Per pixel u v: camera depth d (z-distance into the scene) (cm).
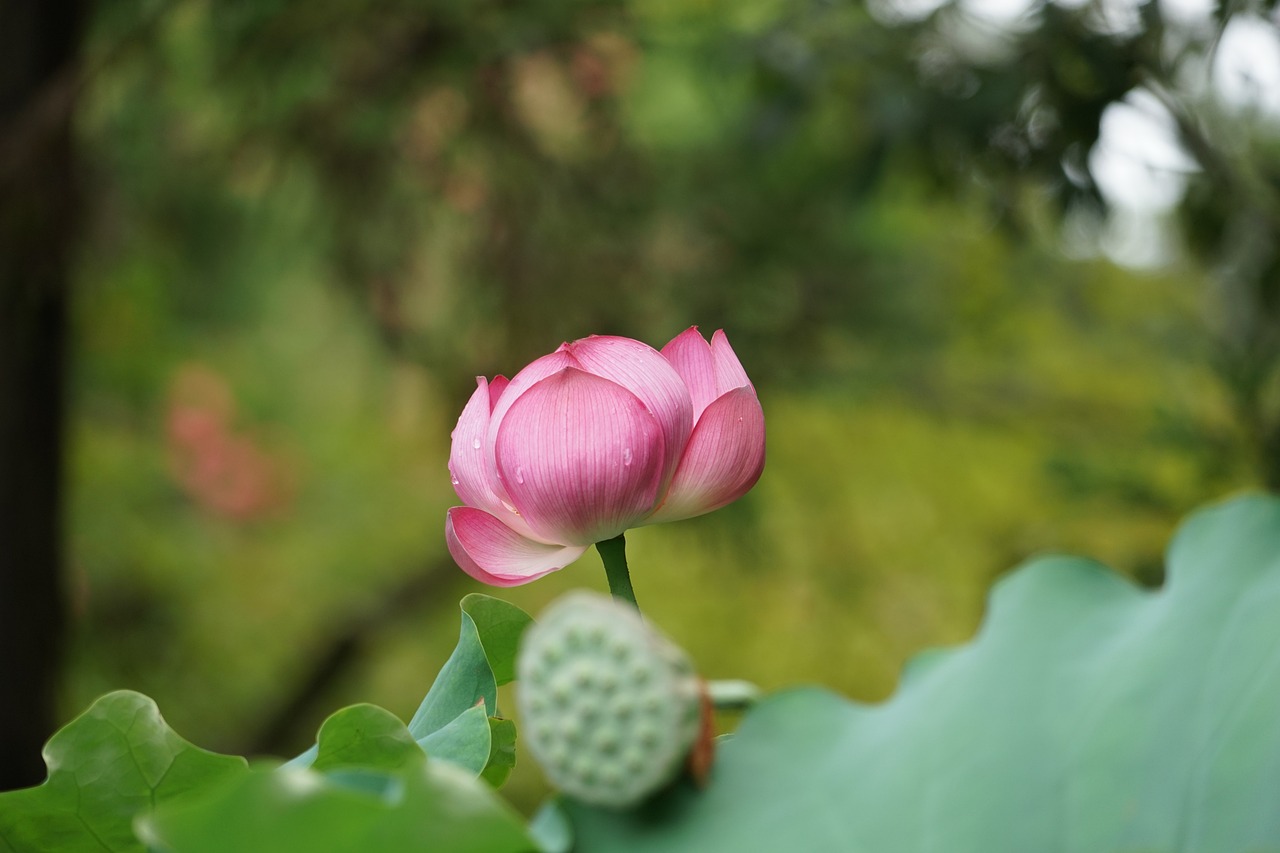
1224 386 301
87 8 393
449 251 473
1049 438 564
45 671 395
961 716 96
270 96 432
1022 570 103
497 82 432
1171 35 281
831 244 499
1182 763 93
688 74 486
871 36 340
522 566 111
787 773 94
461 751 108
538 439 105
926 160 341
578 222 465
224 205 505
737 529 529
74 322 484
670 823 92
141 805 107
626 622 90
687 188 472
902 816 93
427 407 583
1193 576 99
